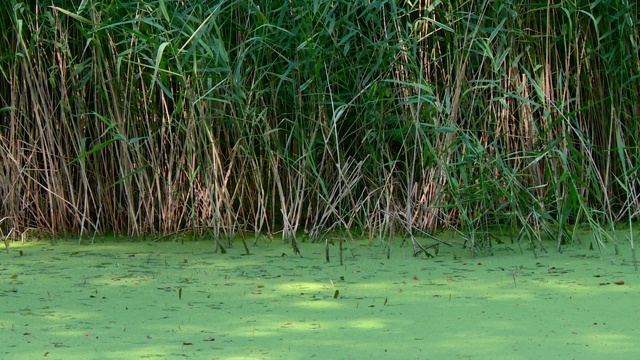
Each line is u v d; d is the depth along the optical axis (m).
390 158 9.17
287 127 9.32
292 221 8.89
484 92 9.23
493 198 8.24
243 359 4.85
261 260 7.82
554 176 8.70
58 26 8.83
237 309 5.97
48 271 7.33
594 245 8.38
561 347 5.02
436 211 9.09
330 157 9.27
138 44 8.80
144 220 9.30
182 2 8.77
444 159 8.58
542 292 6.41
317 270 7.32
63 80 8.93
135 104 9.10
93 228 9.53
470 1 9.12
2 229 9.27
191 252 8.26
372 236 8.78
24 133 9.32
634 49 9.28
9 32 9.23
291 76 9.16
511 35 9.04
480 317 5.71
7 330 5.46
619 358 4.81
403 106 9.04
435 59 8.92
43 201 9.38
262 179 9.34
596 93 9.54
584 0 9.20
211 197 8.50
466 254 8.05
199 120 8.65
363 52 8.74
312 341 5.18
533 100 9.27
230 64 8.96
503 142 9.30
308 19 8.45
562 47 9.47
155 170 8.95
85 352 5.00
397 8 8.87
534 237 8.78
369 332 5.37
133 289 6.60
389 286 6.66
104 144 8.32
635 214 9.20
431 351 4.96
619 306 5.96
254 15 8.95
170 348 5.06
